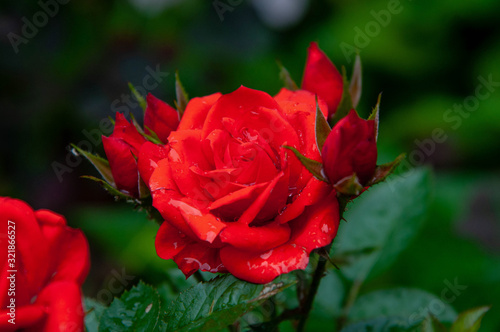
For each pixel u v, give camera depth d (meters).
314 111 0.48
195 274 0.55
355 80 0.52
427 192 0.63
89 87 1.13
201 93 1.18
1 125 1.13
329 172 0.46
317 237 0.46
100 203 1.12
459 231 1.00
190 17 1.22
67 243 0.45
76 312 0.44
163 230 0.47
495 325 0.62
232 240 0.45
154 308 0.47
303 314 0.50
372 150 0.45
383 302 0.59
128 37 1.16
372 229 0.63
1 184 1.11
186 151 0.47
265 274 0.45
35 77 1.14
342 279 0.61
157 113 0.51
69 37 1.14
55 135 1.14
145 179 0.48
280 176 0.46
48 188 1.12
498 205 1.04
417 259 0.74
